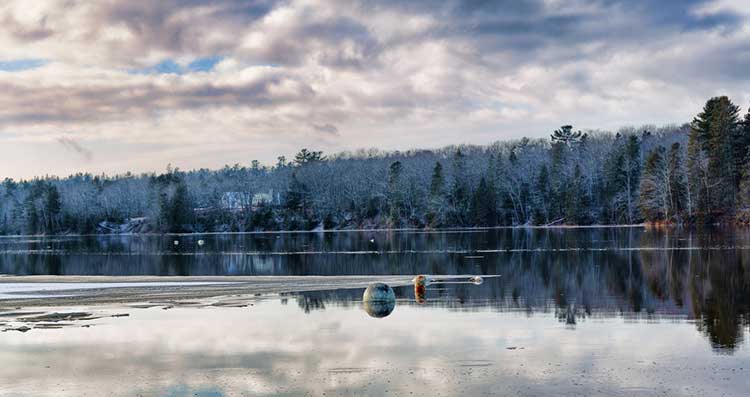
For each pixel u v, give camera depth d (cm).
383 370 1756
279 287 3928
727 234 8744
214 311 2931
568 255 6256
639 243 7719
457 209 15850
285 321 2616
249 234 16562
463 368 1759
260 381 1672
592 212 14562
